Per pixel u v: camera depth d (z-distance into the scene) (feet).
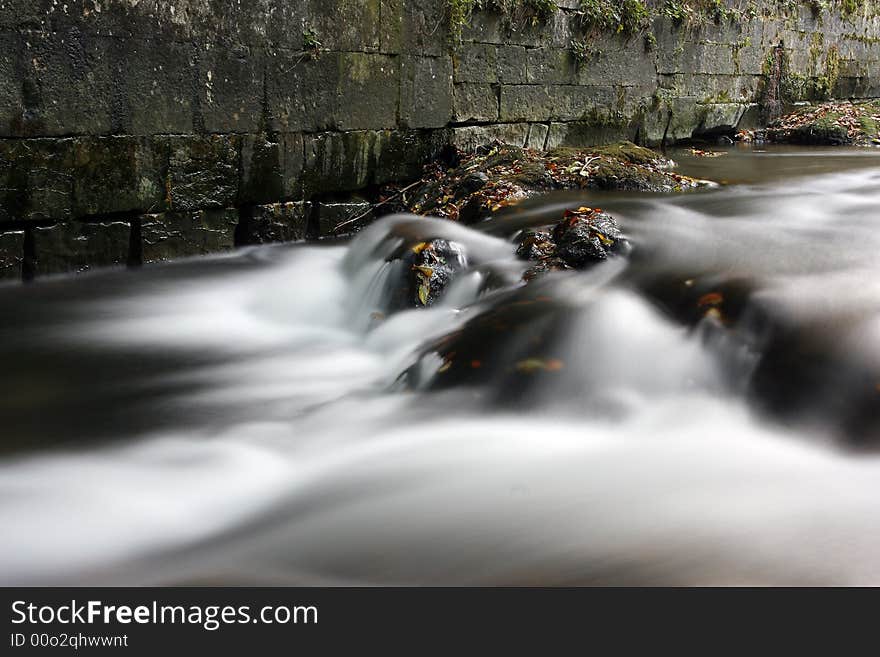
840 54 50.16
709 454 11.14
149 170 21.30
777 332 12.82
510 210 22.74
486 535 9.32
